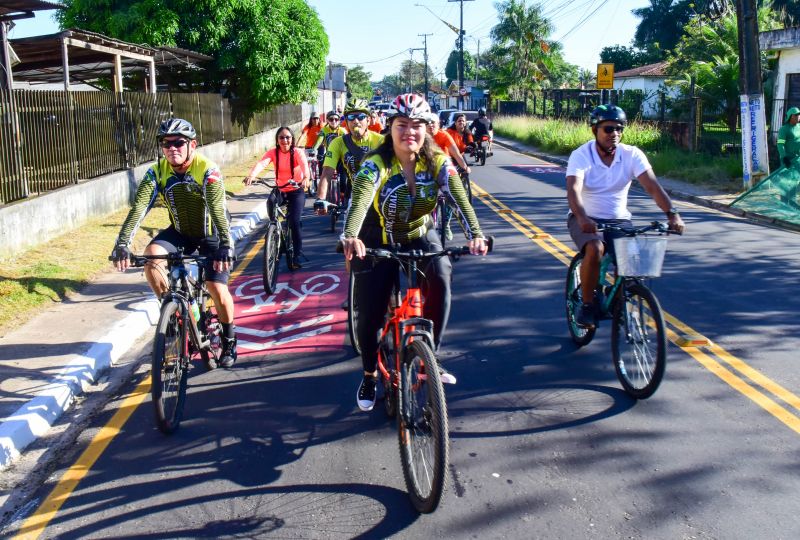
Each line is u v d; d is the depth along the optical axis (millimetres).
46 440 4875
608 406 5086
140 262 4965
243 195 17156
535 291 8172
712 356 6004
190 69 25797
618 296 5410
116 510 3926
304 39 27000
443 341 6539
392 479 4164
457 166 10969
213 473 4289
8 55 14625
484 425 4828
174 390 4898
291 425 4922
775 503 3820
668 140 25172
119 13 23734
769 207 13375
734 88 25922
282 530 3670
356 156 7578
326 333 6945
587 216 5539
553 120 37875
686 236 11516
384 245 4539
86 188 12219
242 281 9141
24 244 10008
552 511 3787
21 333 6734
